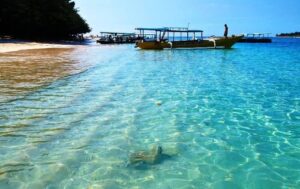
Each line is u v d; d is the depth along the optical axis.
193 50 42.97
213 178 5.30
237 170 5.62
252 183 5.16
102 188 4.86
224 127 8.05
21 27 52.78
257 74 17.92
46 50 36.09
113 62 24.06
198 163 5.87
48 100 10.27
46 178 5.11
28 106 9.42
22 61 21.91
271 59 29.44
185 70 19.62
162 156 6.14
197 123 8.34
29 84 12.81
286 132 7.70
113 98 10.93
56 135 7.10
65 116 8.56
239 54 36.69
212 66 22.30
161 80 15.19
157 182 5.10
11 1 49.22
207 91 12.54
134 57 30.12
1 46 37.59
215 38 46.12
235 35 46.00
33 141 6.68
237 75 17.42
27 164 5.59
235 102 10.70
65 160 5.81
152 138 7.14
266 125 8.23
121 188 4.88
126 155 6.12
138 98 11.04
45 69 17.70
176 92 12.23
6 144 6.47
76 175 5.25
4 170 5.34
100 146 6.55
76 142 6.73
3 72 15.98
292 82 14.95
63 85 13.02
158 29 45.00
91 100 10.52
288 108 9.96
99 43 70.31
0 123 7.77
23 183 4.92
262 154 6.36
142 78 15.77
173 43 42.91
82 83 13.69
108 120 8.36
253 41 86.12
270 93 12.25
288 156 6.27
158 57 30.50
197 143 6.90
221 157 6.16
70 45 52.88
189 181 5.17
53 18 59.09
